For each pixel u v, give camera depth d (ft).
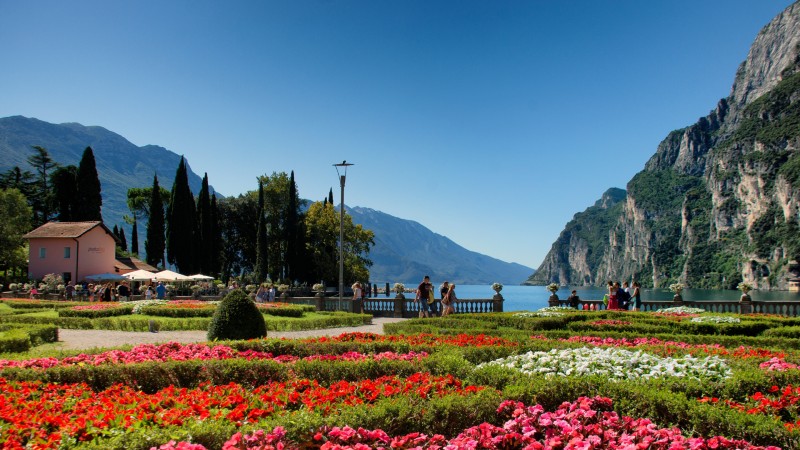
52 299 151.02
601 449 19.31
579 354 35.86
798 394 25.05
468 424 22.75
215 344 44.42
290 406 24.54
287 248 263.29
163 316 89.61
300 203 287.89
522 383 26.76
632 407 24.16
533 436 20.84
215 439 19.47
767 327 61.00
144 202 316.40
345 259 262.26
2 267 224.53
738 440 20.49
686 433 22.31
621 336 54.08
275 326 80.07
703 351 40.01
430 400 23.82
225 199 293.84
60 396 28.09
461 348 40.70
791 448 20.17
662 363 32.50
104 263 197.88
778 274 580.30
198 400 24.70
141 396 26.50
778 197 621.72
